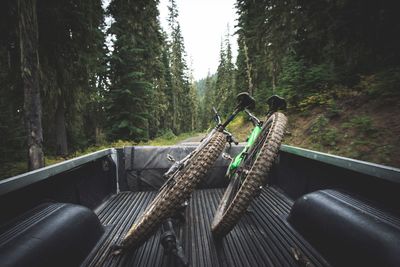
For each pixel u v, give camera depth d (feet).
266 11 23.73
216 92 136.15
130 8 33.01
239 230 6.69
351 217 4.73
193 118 176.96
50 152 34.04
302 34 19.93
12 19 20.58
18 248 3.81
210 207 8.71
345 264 4.55
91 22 26.78
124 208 8.75
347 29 16.02
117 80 46.37
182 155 10.76
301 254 5.37
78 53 27.07
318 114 25.54
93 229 6.13
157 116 75.56
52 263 4.20
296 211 6.72
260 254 5.51
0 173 25.09
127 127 46.39
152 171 11.00
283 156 10.16
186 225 7.15
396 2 13.46
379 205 5.05
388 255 3.65
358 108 21.33
